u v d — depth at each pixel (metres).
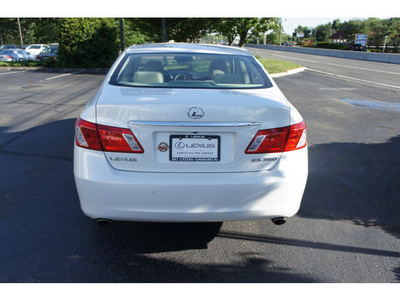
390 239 2.92
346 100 9.49
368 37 71.38
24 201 3.36
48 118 6.80
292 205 2.42
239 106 2.26
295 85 12.47
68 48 19.64
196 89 2.56
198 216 2.30
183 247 2.72
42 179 3.88
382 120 7.21
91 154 2.28
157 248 2.70
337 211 3.38
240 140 2.29
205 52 3.26
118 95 2.40
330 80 14.30
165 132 2.25
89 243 2.73
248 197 2.31
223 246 2.75
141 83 2.68
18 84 12.15
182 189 2.24
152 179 2.24
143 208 2.27
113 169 2.28
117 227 2.97
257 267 2.51
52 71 18.02
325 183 4.02
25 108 7.78
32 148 4.94
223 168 2.31
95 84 12.49
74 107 7.99
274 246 2.77
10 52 27.42
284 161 2.37
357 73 17.58
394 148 5.34
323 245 2.81
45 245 2.67
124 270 2.43
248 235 2.92
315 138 5.78
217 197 2.28
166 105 2.21
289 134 2.36
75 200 3.40
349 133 6.14
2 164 4.30
